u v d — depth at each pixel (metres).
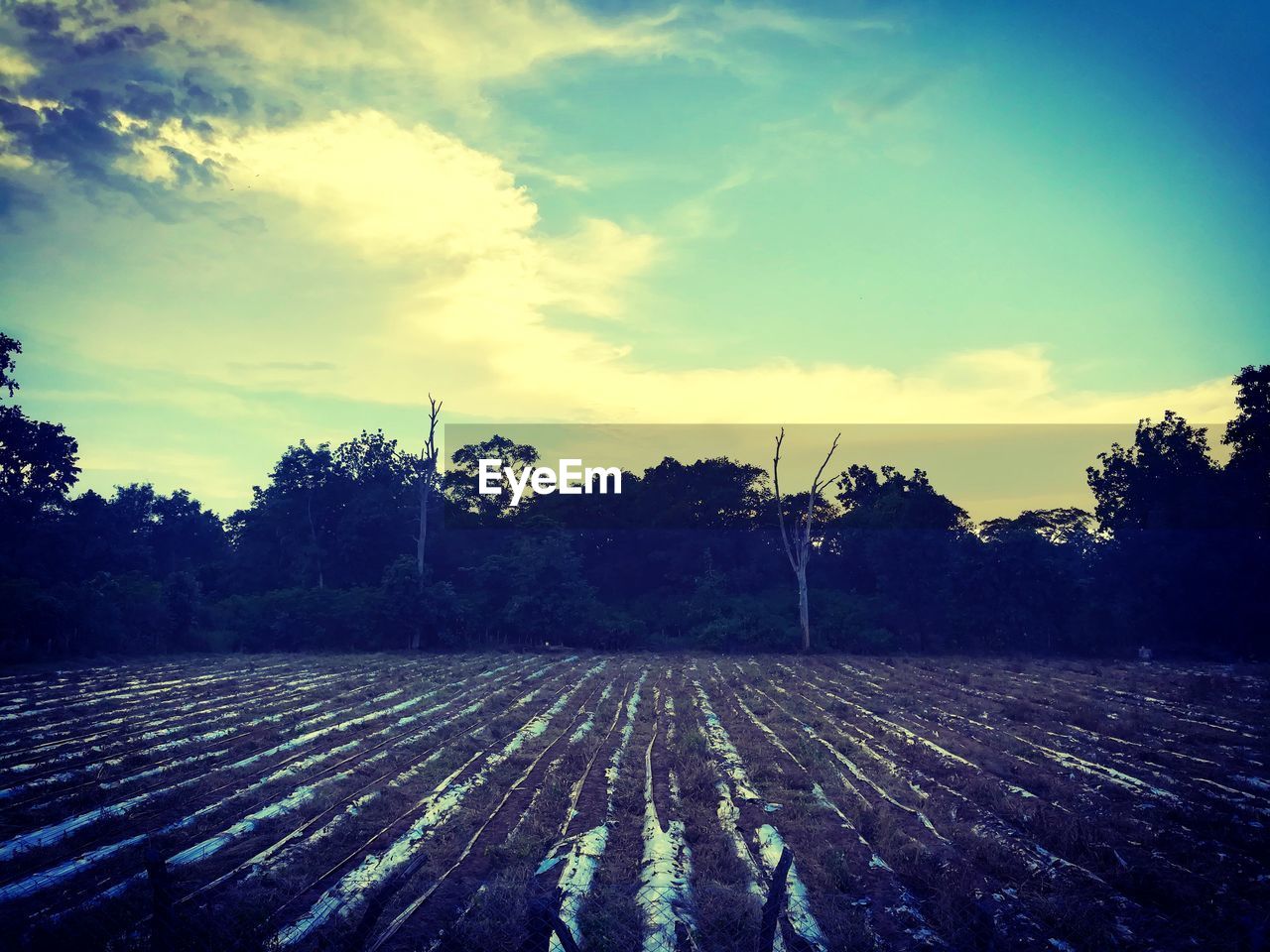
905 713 22.03
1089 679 31.84
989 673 34.75
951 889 8.63
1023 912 8.31
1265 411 45.50
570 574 51.91
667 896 8.54
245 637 46.91
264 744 16.66
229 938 7.05
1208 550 44.56
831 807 12.20
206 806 12.05
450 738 17.95
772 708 22.89
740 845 10.49
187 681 29.05
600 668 37.72
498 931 7.66
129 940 7.15
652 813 12.04
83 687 26.66
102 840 10.41
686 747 16.75
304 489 66.69
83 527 58.06
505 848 10.16
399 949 7.54
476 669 35.66
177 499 89.88
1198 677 32.47
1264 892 8.68
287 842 10.51
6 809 11.66
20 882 8.80
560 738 18.30
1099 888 8.88
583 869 9.44
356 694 25.53
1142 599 46.06
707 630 49.66
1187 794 12.87
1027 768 14.78
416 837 10.75
